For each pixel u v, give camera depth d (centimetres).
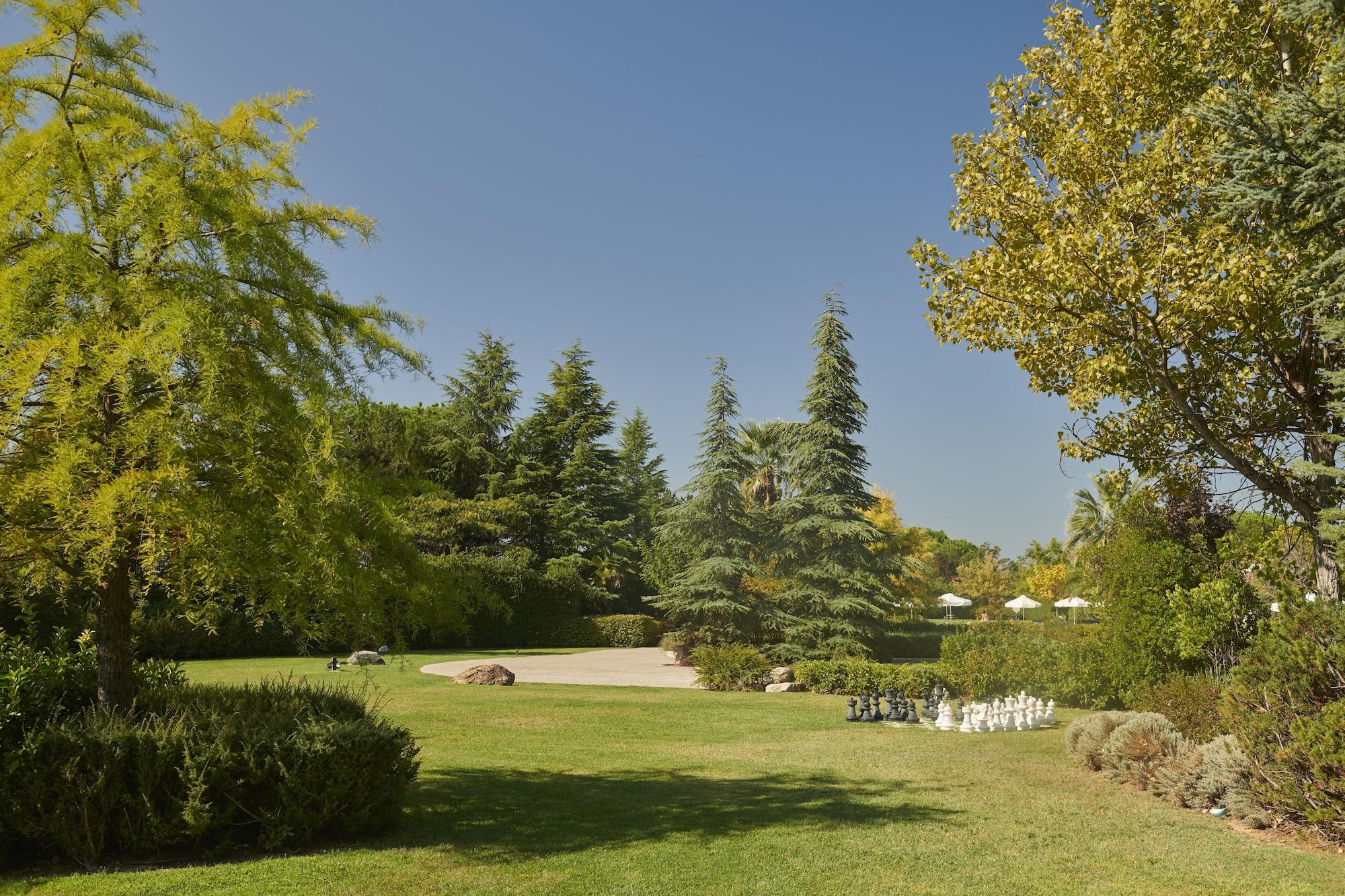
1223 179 864
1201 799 782
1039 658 1606
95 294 588
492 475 3800
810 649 2631
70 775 569
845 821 724
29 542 578
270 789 628
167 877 539
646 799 811
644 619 3588
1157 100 1104
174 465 554
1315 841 670
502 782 886
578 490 4088
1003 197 1109
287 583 591
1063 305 1015
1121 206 1005
